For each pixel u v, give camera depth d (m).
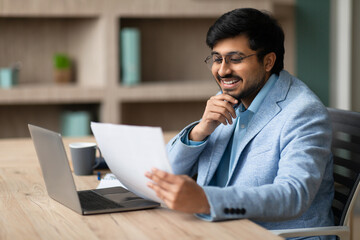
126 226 1.29
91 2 3.53
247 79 1.64
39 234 1.25
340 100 4.20
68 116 3.70
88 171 1.88
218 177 1.78
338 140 1.79
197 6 3.67
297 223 1.55
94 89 3.59
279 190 1.37
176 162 1.74
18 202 1.53
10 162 2.07
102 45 3.58
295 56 4.12
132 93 3.66
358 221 3.41
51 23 3.86
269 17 1.67
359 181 1.62
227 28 1.60
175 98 3.74
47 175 1.55
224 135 1.76
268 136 1.60
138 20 3.97
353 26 4.14
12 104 3.88
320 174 1.45
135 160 1.37
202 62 4.12
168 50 4.05
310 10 4.10
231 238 1.19
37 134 1.54
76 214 1.40
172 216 1.37
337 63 4.18
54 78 3.89
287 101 1.63
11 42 3.80
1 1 3.40
